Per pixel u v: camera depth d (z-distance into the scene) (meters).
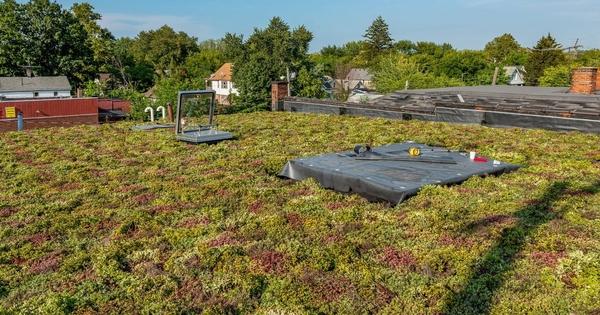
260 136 9.69
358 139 9.09
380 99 15.36
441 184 5.67
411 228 4.53
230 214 5.14
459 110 11.26
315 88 45.50
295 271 3.71
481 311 3.07
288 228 4.61
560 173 6.28
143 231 4.66
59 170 7.17
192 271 3.77
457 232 4.37
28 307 3.25
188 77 64.06
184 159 7.77
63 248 4.30
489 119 10.80
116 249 4.18
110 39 53.34
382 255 3.96
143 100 23.48
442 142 8.61
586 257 3.67
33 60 41.44
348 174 5.88
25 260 4.10
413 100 14.39
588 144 8.26
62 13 43.28
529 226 4.41
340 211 5.05
